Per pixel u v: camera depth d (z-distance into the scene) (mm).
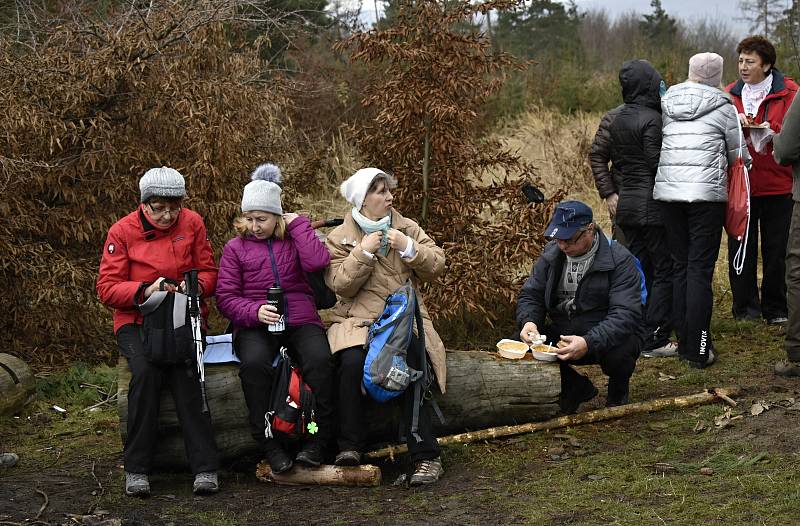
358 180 4805
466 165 7086
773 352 6535
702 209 6059
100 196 7113
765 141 6707
